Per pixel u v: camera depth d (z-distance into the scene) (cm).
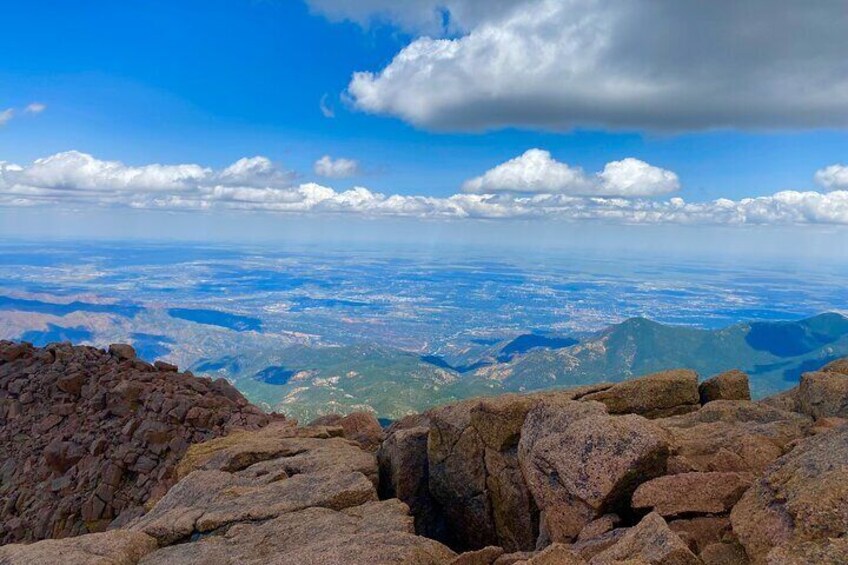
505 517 1717
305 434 2509
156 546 1453
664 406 2017
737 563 978
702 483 1216
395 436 2095
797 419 1738
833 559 754
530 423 1652
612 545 1091
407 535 1296
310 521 1448
